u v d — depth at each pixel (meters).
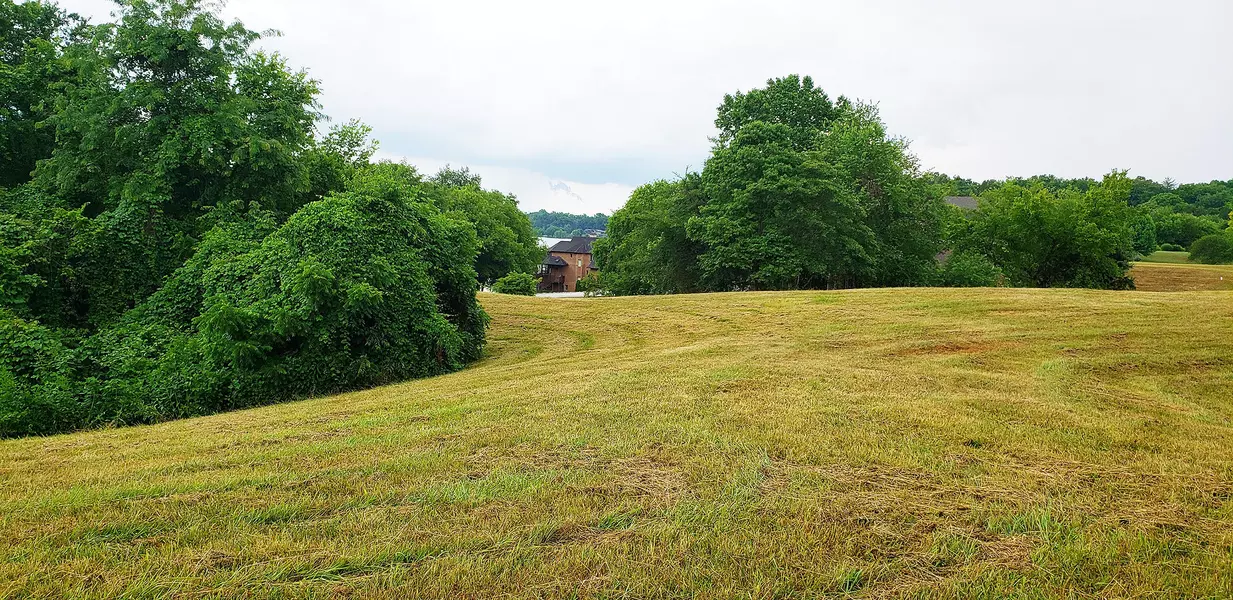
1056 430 5.45
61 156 13.70
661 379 7.95
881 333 12.38
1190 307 14.15
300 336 10.14
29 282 11.34
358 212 11.86
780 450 4.86
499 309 21.59
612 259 55.62
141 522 3.63
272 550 3.27
